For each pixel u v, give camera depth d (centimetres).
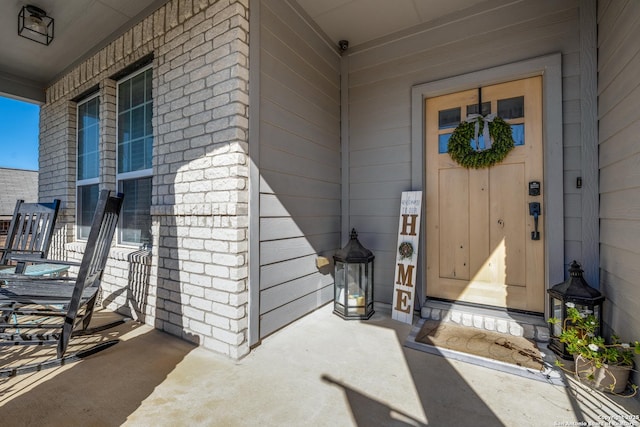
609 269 202
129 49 293
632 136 171
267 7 237
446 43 282
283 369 193
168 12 256
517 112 261
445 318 271
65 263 246
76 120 392
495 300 270
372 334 247
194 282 233
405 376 185
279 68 250
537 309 253
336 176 336
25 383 176
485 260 274
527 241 257
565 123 234
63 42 331
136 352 217
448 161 289
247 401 161
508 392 168
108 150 324
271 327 241
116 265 307
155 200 267
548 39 242
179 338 241
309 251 290
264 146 234
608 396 164
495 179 270
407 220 289
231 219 211
